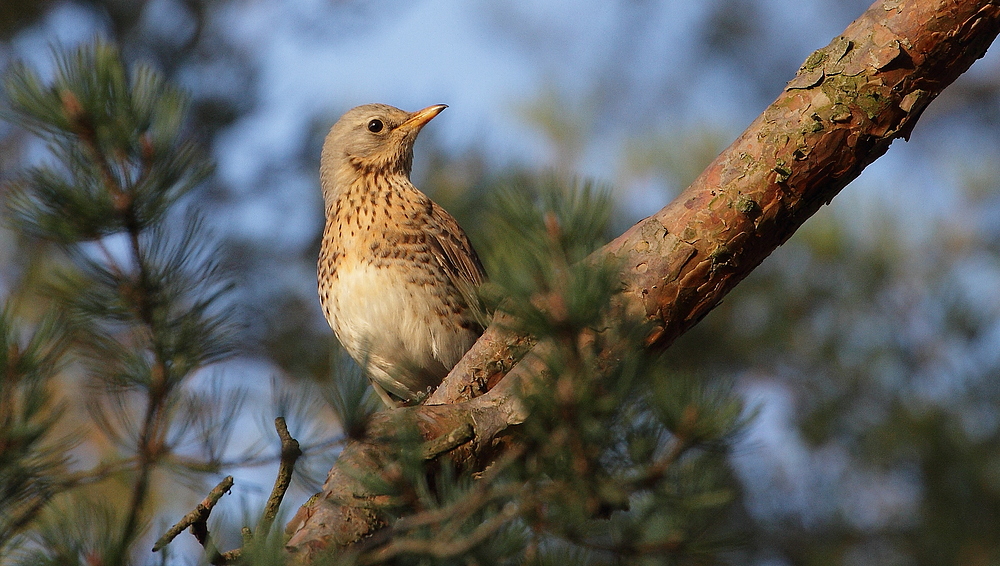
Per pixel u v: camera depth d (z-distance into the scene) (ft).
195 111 58.34
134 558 20.20
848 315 51.31
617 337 19.20
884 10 23.39
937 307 49.52
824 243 50.96
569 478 18.89
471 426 22.09
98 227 20.43
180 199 21.30
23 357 20.62
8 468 20.15
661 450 19.34
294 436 21.42
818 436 49.78
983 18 22.86
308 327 58.90
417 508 20.45
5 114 21.07
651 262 23.34
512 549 19.86
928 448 47.93
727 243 23.38
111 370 21.09
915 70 23.12
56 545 19.38
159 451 20.52
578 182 19.10
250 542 19.42
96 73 20.25
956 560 46.88
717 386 19.49
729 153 23.73
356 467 21.11
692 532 20.93
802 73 23.70
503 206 18.78
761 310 51.60
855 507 49.98
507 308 18.66
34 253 49.75
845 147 23.30
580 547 21.53
